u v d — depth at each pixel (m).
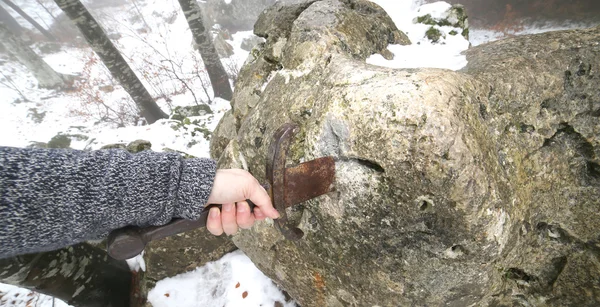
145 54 9.05
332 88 1.18
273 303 2.17
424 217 0.98
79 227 0.72
